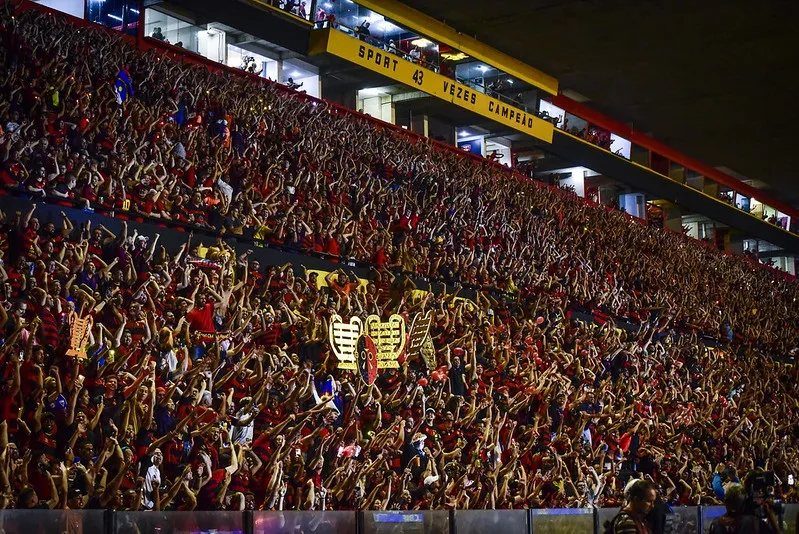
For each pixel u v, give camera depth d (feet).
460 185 124.06
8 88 72.84
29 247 59.88
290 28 123.03
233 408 59.98
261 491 55.01
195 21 118.83
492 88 158.81
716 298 164.86
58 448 50.16
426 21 141.79
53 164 66.28
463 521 54.95
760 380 130.52
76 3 100.48
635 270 145.59
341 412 67.87
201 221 75.25
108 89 82.07
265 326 69.00
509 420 78.95
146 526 41.55
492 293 102.17
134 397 53.06
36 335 55.01
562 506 73.87
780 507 39.01
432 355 77.10
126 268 64.75
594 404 89.56
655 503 32.60
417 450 67.10
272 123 100.01
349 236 88.84
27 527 37.78
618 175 191.93
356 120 119.75
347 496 59.62
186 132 84.79
